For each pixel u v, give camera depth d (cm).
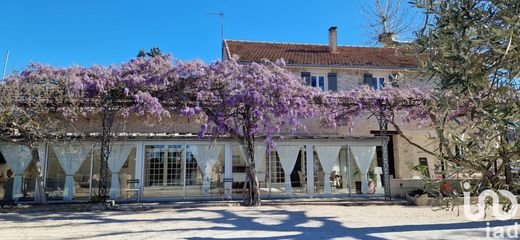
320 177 1808
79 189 1659
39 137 1469
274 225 1115
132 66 1462
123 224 1137
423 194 1625
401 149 2269
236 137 1608
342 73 2300
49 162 1650
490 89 419
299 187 1808
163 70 1460
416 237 925
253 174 1598
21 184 1596
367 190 1803
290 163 1770
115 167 1650
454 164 495
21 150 1611
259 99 1459
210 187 1725
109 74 1441
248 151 1608
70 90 1395
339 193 1817
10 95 1329
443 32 431
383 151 1719
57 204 1483
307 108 1608
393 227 1069
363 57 2498
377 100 1653
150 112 1427
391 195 1786
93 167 1673
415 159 2261
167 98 1484
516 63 402
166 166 1720
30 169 1623
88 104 1456
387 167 1706
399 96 1641
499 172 470
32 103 1381
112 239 921
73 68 1427
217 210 1443
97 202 1499
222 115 1523
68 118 1505
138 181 1655
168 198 1689
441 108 479
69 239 920
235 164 1781
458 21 420
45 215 1323
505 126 393
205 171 1731
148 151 1719
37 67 1398
